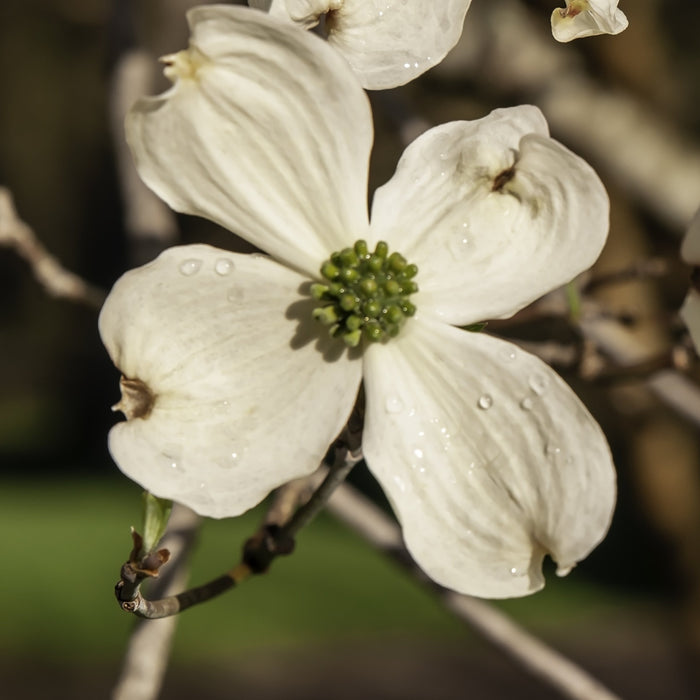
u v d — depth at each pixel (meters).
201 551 2.29
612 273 0.55
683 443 0.91
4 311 3.61
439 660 2.20
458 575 0.40
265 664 2.12
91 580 2.23
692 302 0.42
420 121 0.62
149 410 0.40
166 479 0.40
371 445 0.40
